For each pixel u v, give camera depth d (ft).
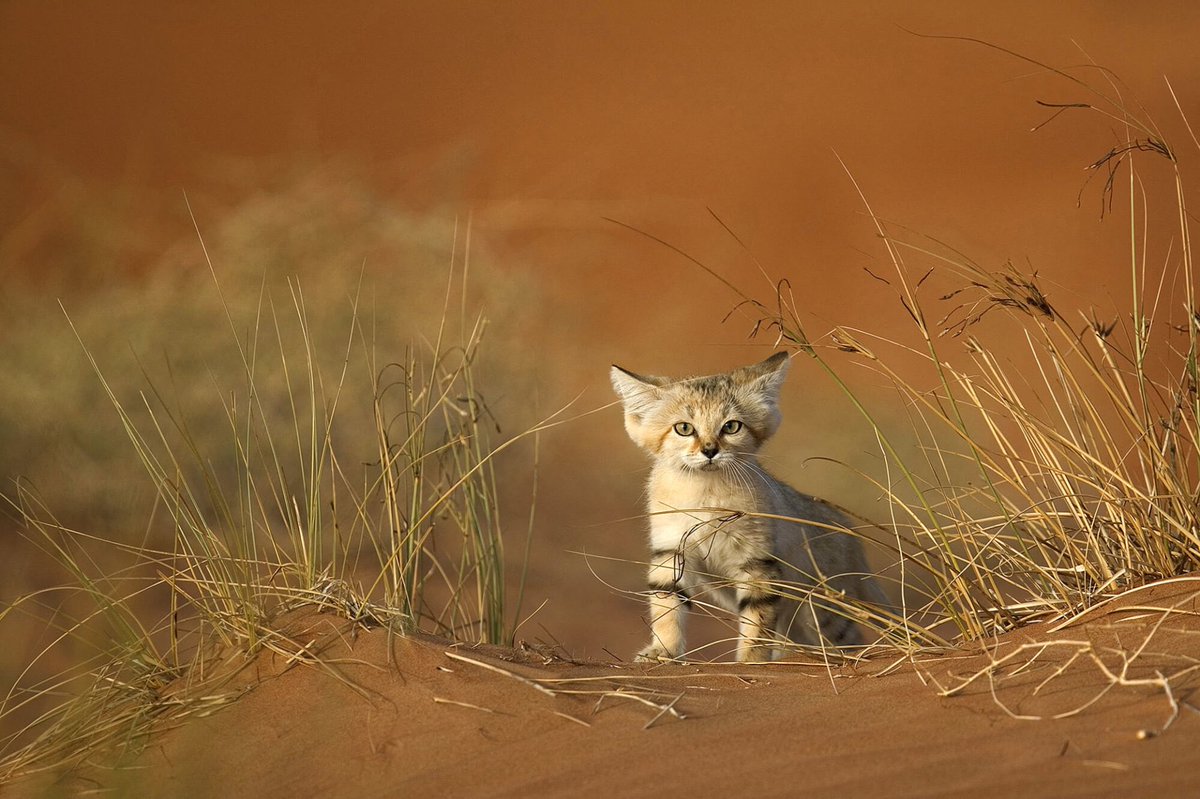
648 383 36.37
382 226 57.82
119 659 25.07
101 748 21.75
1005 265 35.99
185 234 80.89
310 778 19.01
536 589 47.06
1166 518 23.63
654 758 18.31
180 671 24.21
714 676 22.90
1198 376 24.82
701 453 34.30
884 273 104.01
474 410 32.68
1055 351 26.73
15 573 37.70
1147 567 23.67
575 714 20.26
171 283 51.75
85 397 45.42
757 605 33.71
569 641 42.22
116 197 78.64
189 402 45.55
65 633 28.55
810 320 92.22
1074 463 26.37
